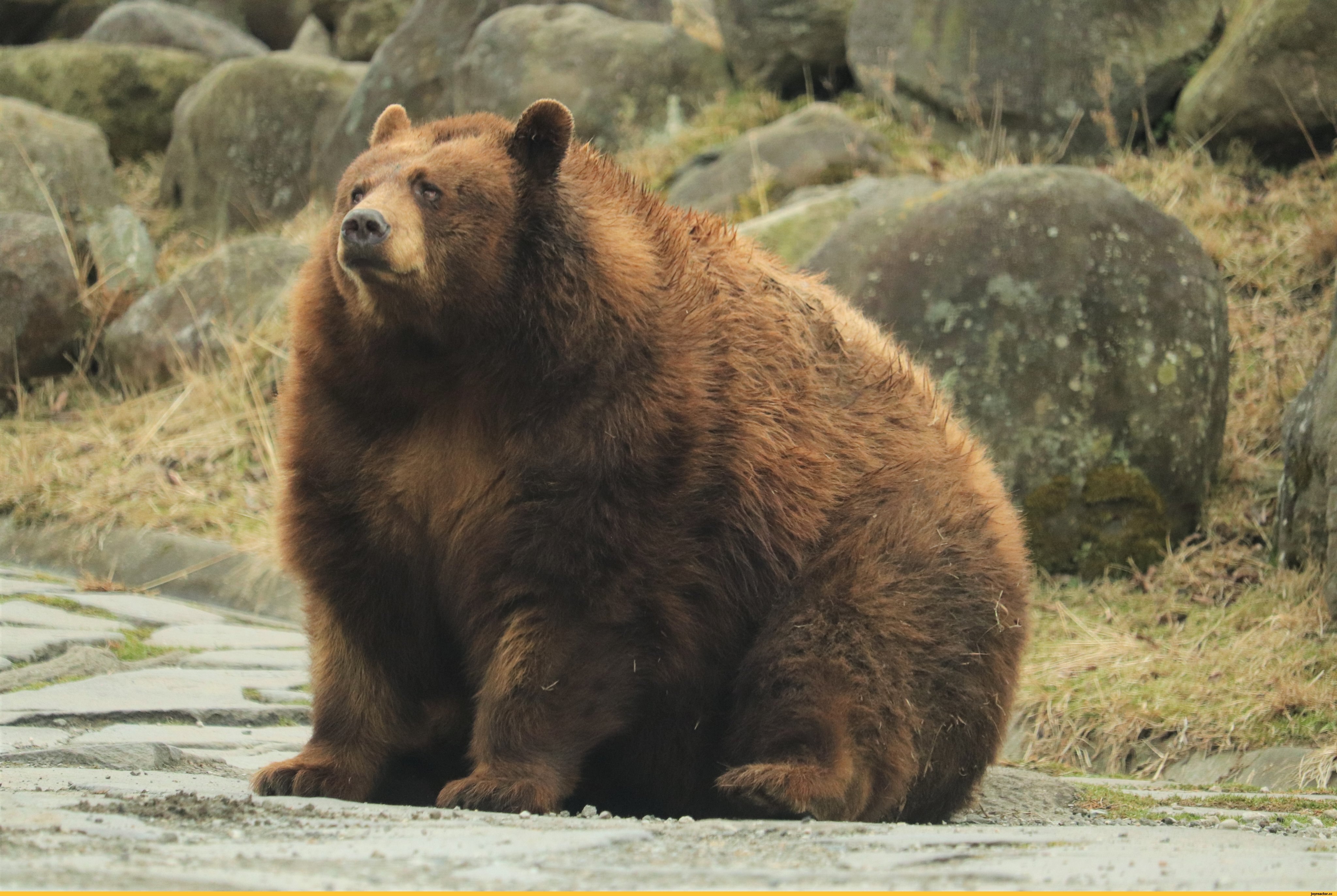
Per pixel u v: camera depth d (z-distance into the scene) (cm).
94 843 718
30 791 959
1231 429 2405
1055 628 2058
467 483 1057
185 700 1558
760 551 1102
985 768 1200
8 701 1503
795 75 3497
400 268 1006
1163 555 2203
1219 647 1925
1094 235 2244
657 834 832
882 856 743
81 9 5122
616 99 3553
